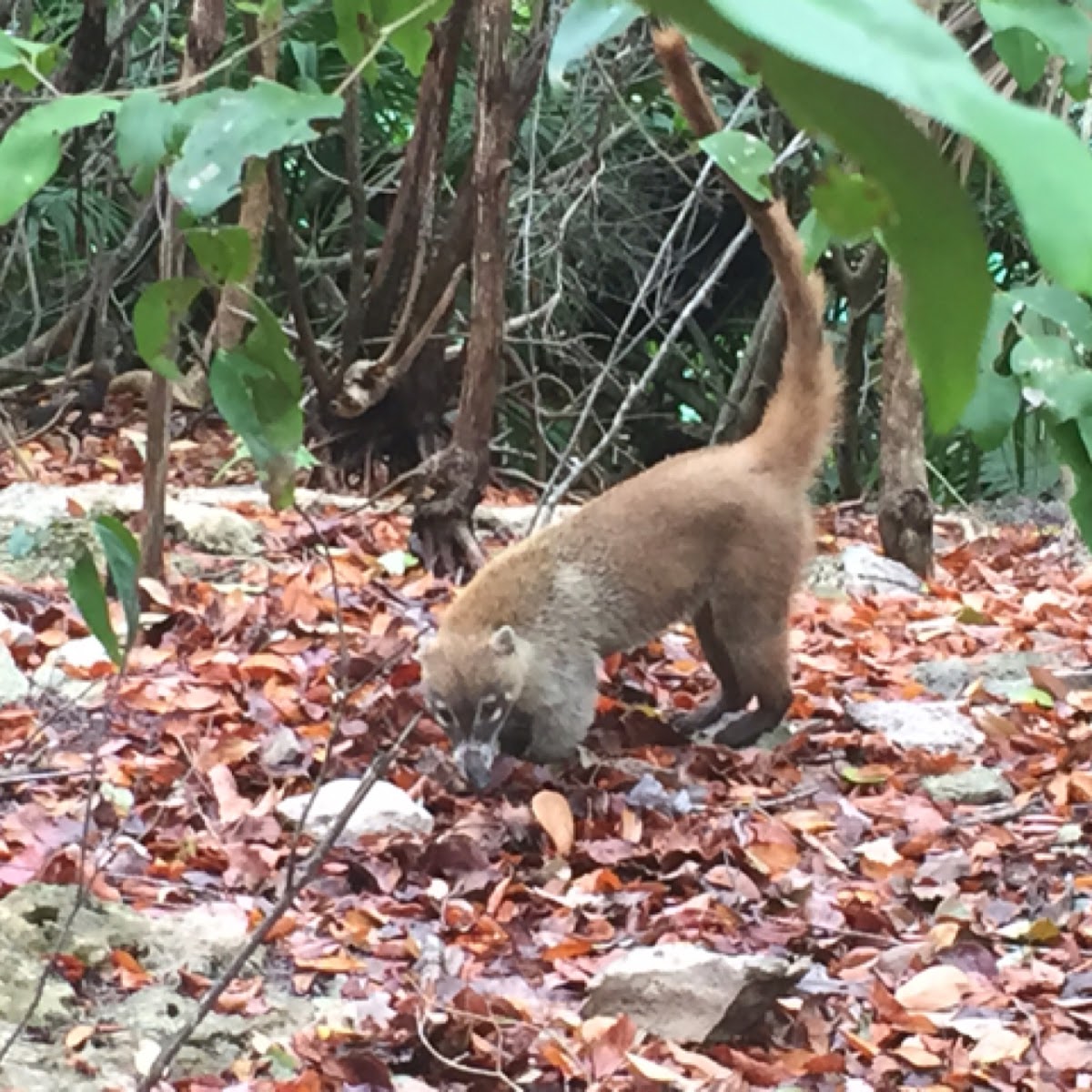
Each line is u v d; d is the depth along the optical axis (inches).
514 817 159.0
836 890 149.6
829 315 411.5
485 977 129.4
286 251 261.4
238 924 130.4
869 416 435.2
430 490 240.2
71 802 151.0
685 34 19.7
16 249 389.1
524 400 378.3
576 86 346.3
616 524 179.5
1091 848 158.9
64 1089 104.7
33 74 51.2
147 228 351.9
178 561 230.1
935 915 144.7
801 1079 116.8
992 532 338.6
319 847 99.4
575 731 175.9
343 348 294.5
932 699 207.2
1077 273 17.9
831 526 333.7
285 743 168.4
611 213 415.5
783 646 182.9
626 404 232.7
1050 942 139.8
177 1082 108.5
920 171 19.3
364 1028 118.3
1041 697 199.0
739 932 139.9
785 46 17.9
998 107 18.4
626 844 155.5
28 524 227.8
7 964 116.1
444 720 169.9
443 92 274.1
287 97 48.9
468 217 273.7
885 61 18.3
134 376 347.9
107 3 333.4
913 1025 124.0
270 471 67.9
